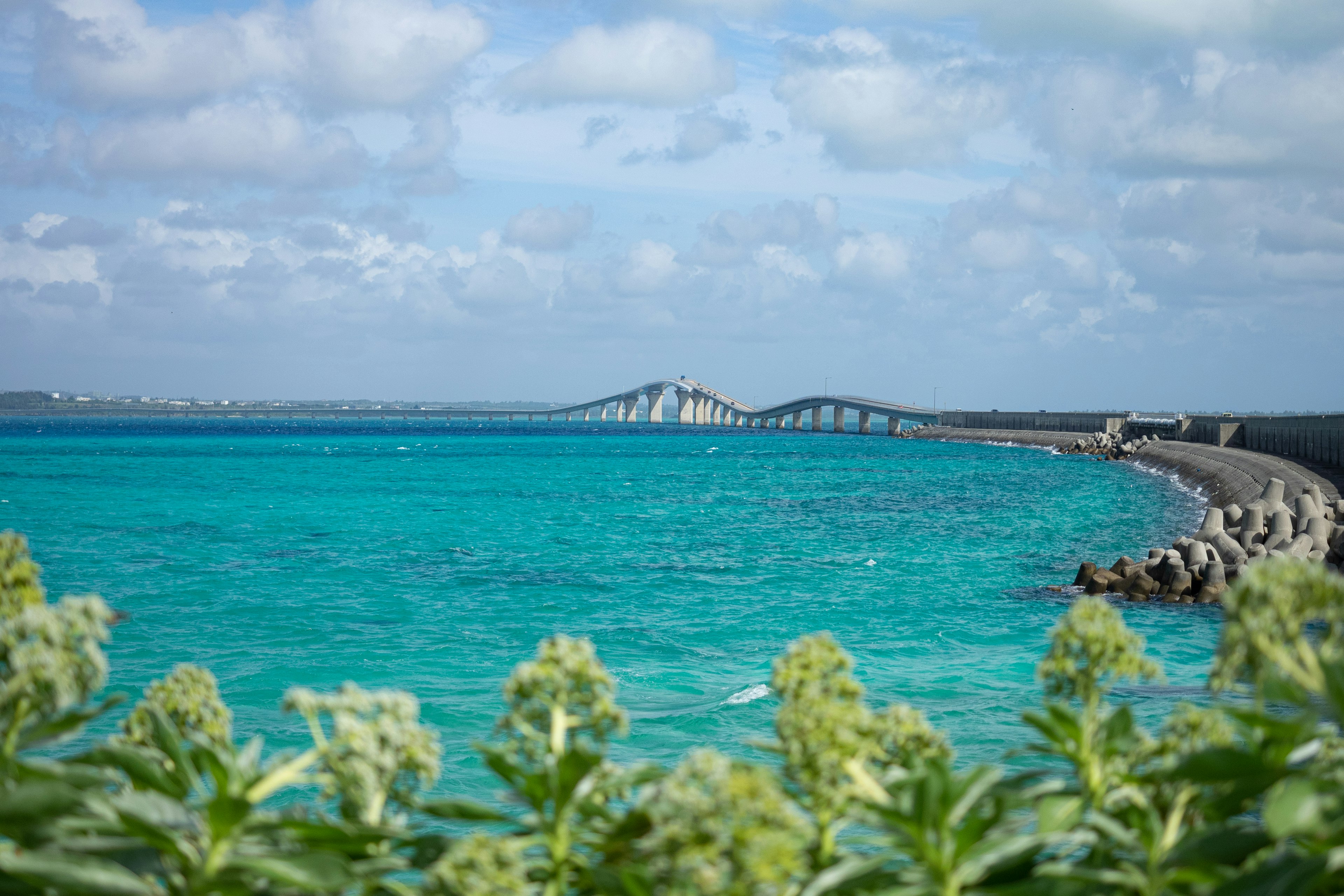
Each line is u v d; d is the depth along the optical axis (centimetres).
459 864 170
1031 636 2106
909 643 2020
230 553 3431
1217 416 9781
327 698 196
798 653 202
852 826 815
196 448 13062
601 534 4112
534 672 195
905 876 180
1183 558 2781
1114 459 10550
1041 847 177
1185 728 207
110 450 12175
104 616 185
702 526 4431
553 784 189
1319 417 5972
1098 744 207
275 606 2397
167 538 3844
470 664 1797
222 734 220
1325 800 160
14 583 190
